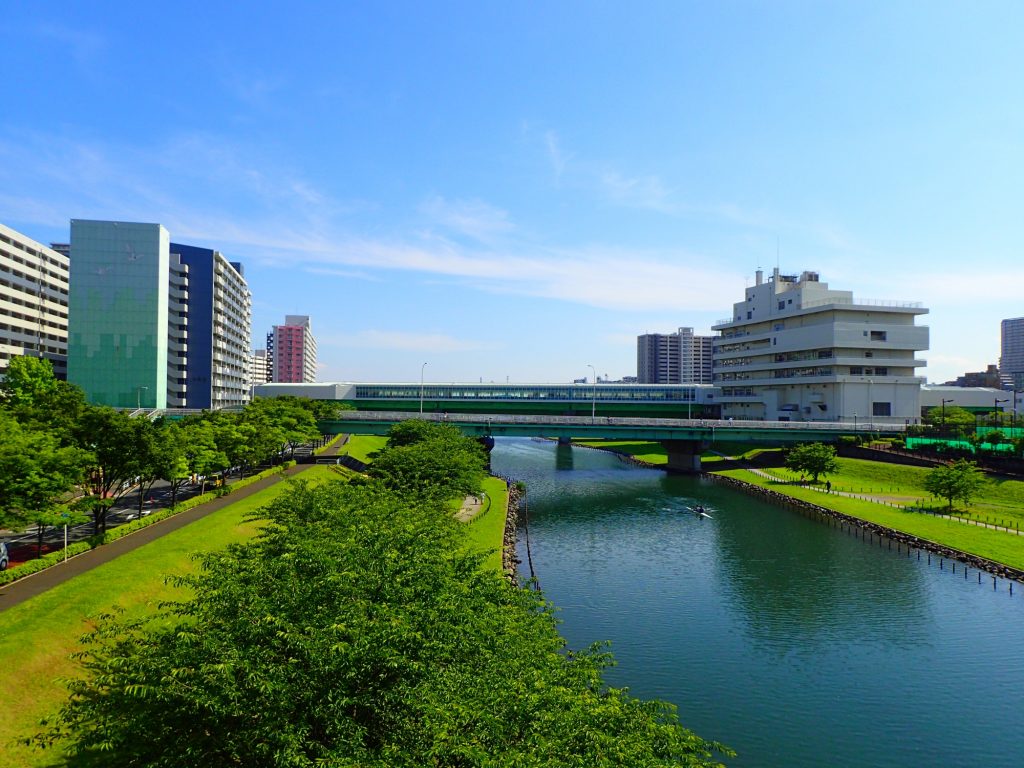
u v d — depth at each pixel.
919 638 48.00
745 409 182.75
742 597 56.62
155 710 18.77
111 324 143.25
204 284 164.25
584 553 71.00
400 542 27.05
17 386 100.44
